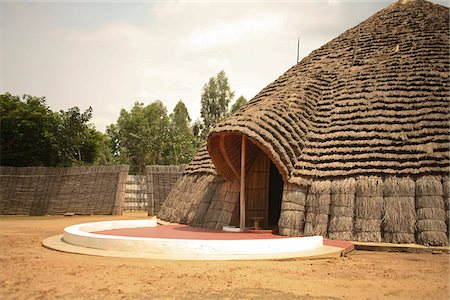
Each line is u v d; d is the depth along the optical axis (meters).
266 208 16.45
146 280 8.12
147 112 58.91
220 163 16.41
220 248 10.59
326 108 15.88
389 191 12.91
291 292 7.48
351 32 20.02
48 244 12.76
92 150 41.28
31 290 7.52
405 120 14.16
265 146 13.98
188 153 49.59
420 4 20.00
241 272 8.88
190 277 8.38
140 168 52.56
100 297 7.09
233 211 16.08
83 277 8.38
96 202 28.84
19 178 29.77
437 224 12.14
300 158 14.57
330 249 11.38
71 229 13.73
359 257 11.18
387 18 19.67
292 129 14.84
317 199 13.64
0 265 9.60
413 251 11.79
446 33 17.39
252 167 16.80
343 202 13.22
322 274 8.94
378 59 17.14
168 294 7.26
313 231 13.25
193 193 18.61
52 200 29.14
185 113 60.41
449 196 12.41
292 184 14.19
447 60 15.87
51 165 36.47
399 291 7.70
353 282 8.30
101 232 14.88
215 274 8.66
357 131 14.47
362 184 13.23
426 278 8.77
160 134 51.41
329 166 13.96
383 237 12.45
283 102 15.73
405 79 15.42
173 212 19.09
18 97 37.03
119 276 8.45
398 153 13.49
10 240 14.70
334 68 17.89
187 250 10.64
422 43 16.92
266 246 10.81
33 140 35.59
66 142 36.47
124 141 55.34
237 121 14.73
